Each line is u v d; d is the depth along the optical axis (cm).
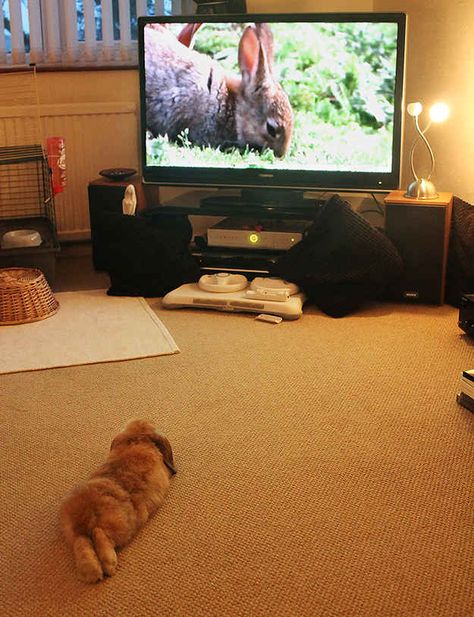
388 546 186
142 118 379
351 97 353
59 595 171
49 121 410
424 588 173
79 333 313
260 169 371
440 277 340
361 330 317
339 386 267
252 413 249
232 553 184
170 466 211
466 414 248
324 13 348
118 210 386
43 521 197
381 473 216
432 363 285
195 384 269
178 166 381
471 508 201
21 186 412
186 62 368
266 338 309
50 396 262
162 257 356
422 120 377
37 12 401
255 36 357
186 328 321
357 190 362
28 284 325
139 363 286
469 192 358
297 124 361
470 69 345
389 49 345
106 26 410
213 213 372
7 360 288
